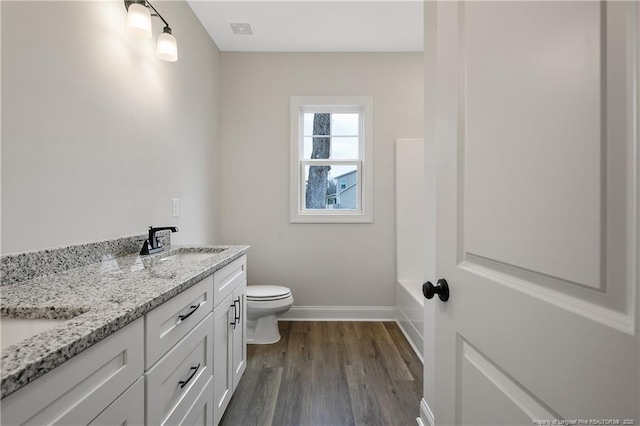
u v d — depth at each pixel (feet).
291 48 9.62
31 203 3.47
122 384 2.38
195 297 3.82
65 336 1.92
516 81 1.84
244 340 6.41
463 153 2.43
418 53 9.87
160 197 6.26
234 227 9.89
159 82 6.18
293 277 9.96
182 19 7.20
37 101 3.52
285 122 9.88
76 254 4.04
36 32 3.50
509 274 1.90
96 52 4.42
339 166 10.32
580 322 1.41
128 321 2.40
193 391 3.78
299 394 5.90
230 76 9.83
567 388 1.47
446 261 2.68
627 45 1.24
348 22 8.27
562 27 1.52
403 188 9.78
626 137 1.24
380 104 9.89
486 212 2.14
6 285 3.15
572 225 1.46
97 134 4.47
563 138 1.51
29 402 1.62
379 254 10.00
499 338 1.97
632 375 1.20
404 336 8.68
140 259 4.57
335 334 8.80
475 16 2.27
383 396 5.86
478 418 2.20
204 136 8.55
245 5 7.54
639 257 1.19
